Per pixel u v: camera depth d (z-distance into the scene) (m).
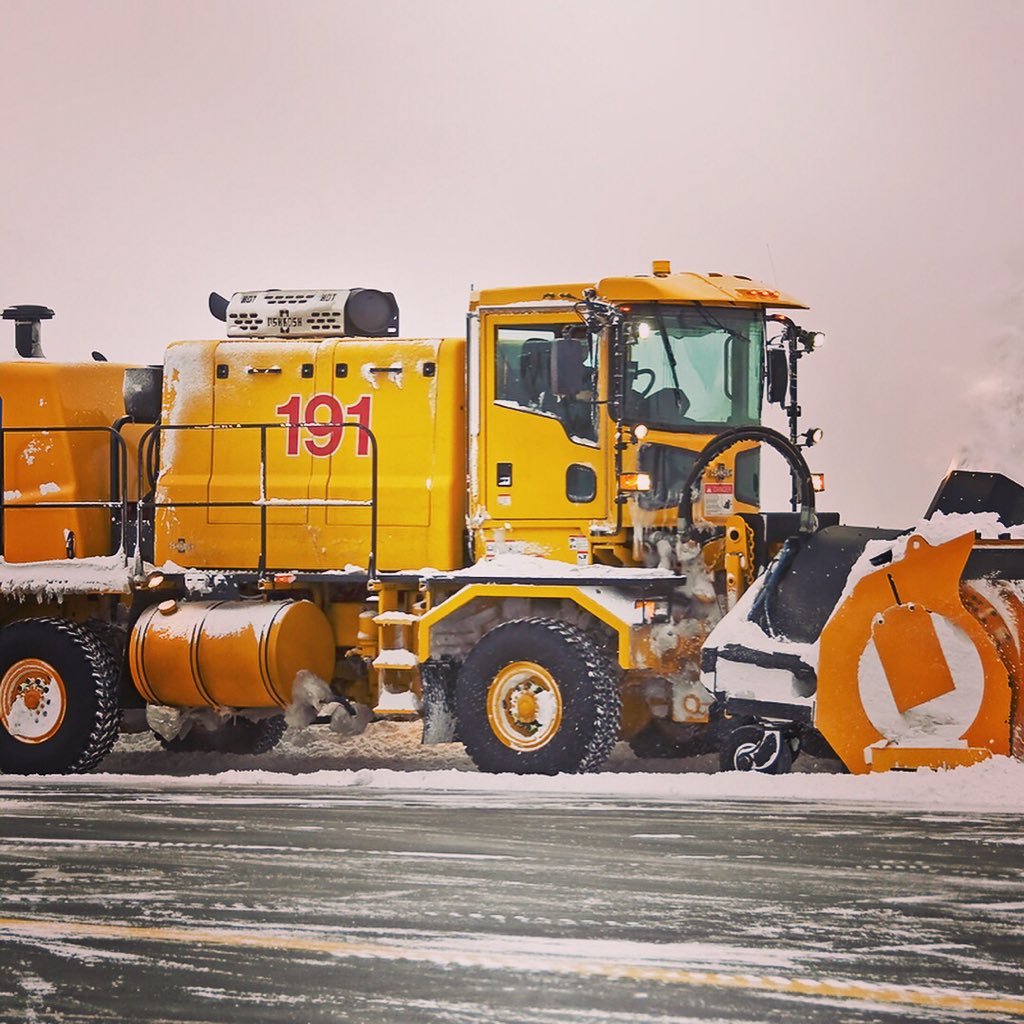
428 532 33.88
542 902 19.53
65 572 35.34
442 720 32.09
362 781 29.95
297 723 34.31
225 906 19.72
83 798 28.81
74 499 37.25
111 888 20.80
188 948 17.91
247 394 35.59
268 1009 15.87
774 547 31.50
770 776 28.08
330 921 18.88
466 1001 15.93
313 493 34.78
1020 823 23.73
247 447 35.62
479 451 32.88
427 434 34.19
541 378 32.62
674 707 31.14
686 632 31.20
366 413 34.62
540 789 28.19
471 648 32.09
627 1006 15.67
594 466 32.06
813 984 16.20
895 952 17.22
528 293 32.69
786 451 31.55
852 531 30.42
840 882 20.23
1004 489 30.47
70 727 34.06
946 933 17.91
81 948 18.00
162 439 36.28
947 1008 15.45
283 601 34.22
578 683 30.30
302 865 21.89
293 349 35.44
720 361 32.81
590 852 22.22
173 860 22.47
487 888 20.28
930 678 27.53
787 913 18.81
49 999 16.31
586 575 31.09
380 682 32.91
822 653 28.12
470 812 25.70
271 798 28.09
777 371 33.41
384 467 34.38
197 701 34.38
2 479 37.22
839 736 28.00
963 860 21.31
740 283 33.50
